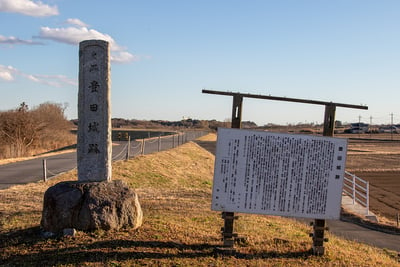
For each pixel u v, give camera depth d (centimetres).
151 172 2444
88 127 1002
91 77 998
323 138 834
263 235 1050
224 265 789
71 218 901
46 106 5222
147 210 1291
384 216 1909
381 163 4094
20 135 3981
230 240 866
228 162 830
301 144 833
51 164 2598
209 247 888
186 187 2334
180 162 3250
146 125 14038
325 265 838
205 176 3023
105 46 1002
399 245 1292
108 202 927
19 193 1501
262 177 831
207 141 6775
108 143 1009
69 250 817
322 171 838
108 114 1008
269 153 830
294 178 834
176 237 934
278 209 837
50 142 4909
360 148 6153
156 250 838
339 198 842
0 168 2381
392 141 8081
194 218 1205
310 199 839
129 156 2881
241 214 1438
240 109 852
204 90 840
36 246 845
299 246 950
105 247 832
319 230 884
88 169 1002
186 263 785
